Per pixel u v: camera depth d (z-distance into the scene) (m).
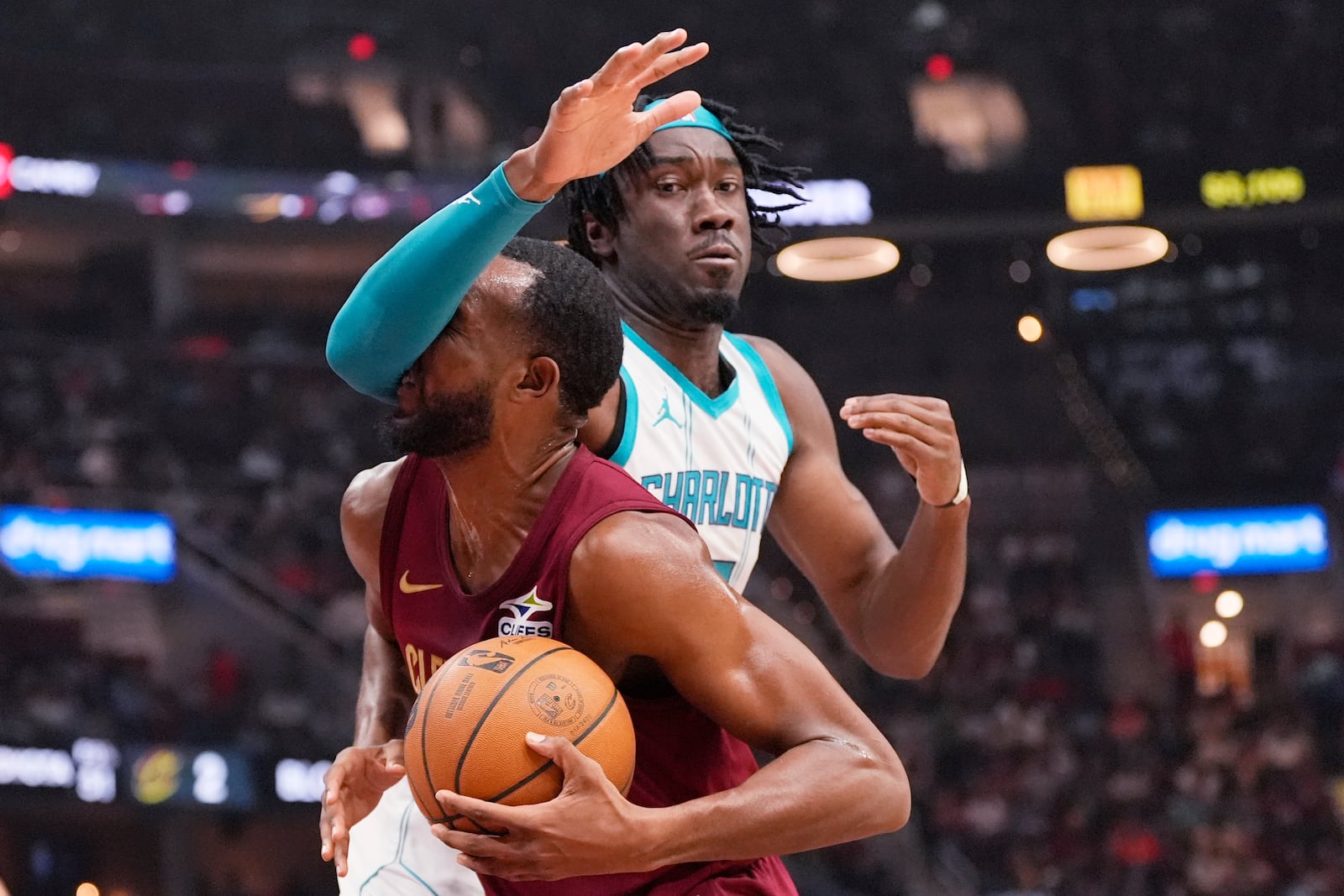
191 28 20.77
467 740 1.88
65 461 17.02
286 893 13.81
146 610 15.01
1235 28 21.47
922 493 2.59
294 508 17.64
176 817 13.10
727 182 2.59
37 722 12.36
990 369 20.59
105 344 18.84
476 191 1.94
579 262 2.12
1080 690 16.98
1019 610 18.06
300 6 21.09
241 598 15.38
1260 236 20.34
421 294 1.96
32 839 12.80
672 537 2.04
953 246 20.41
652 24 21.77
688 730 2.20
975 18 21.97
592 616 2.03
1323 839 14.30
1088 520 19.23
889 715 16.27
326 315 20.94
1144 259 17.64
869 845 14.10
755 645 2.04
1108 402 20.42
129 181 18.61
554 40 21.70
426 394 2.05
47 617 14.44
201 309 20.61
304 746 13.37
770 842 1.93
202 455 18.25
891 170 19.14
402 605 2.24
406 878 2.30
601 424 2.47
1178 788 15.00
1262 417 20.00
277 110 20.30
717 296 2.54
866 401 2.54
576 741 1.90
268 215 19.17
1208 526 18.50
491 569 2.13
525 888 2.19
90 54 20.17
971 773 15.45
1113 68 21.33
